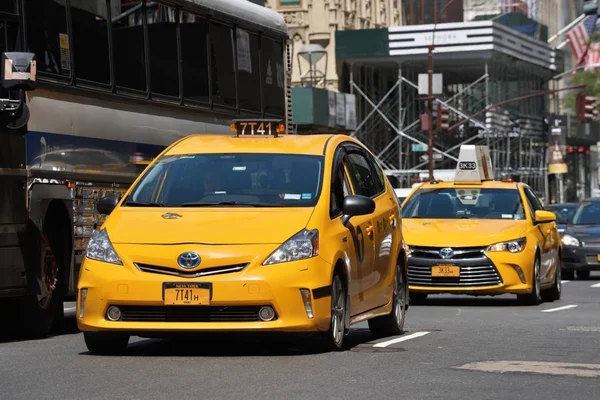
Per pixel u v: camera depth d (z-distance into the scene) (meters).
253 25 41.91
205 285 22.05
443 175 119.94
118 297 22.28
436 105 131.00
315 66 116.81
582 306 41.88
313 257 22.64
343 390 18.64
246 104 41.19
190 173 25.00
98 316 22.53
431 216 43.50
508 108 139.62
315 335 22.89
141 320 22.44
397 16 147.75
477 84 133.88
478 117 131.88
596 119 197.75
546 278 44.12
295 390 18.61
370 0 137.38
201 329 22.16
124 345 23.59
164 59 35.59
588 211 65.75
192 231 22.67
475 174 44.91
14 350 25.34
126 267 22.39
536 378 20.23
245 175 24.84
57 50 29.88
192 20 37.56
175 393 18.27
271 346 25.11
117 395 18.09
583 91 199.38
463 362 22.52
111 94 32.34
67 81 30.22
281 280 22.19
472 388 18.97
